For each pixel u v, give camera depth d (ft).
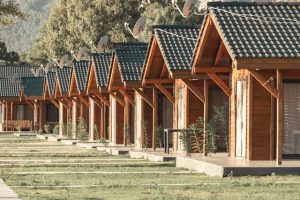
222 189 75.66
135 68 147.84
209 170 94.12
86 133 195.93
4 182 84.94
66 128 238.07
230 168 89.04
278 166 90.07
